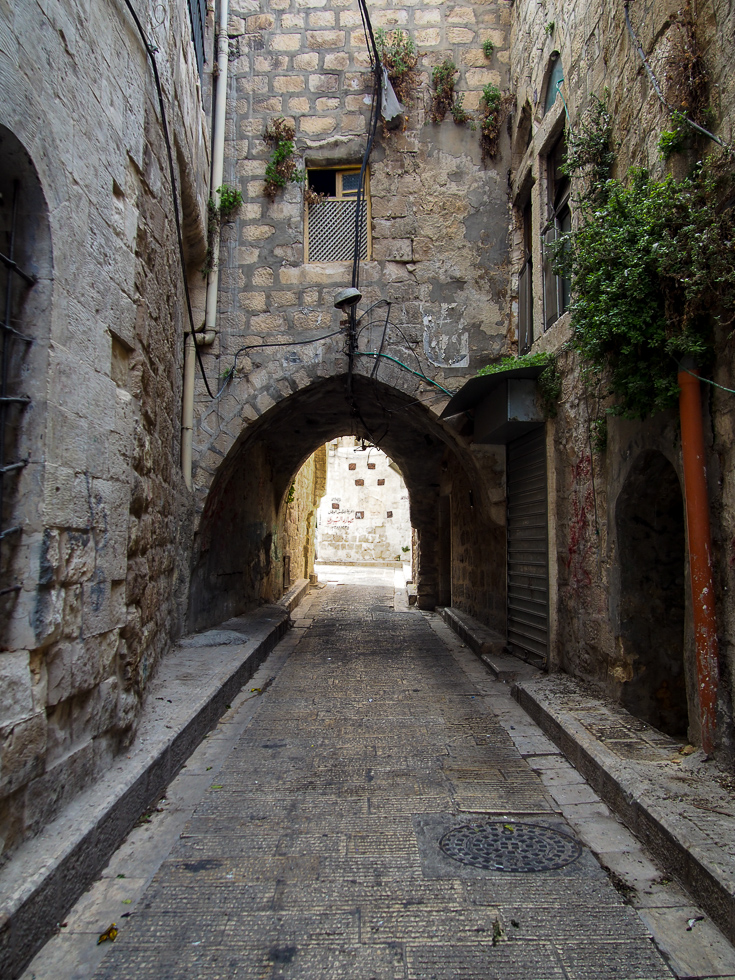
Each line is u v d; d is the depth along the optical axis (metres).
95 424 3.24
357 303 8.05
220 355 8.01
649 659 4.84
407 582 19.22
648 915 2.56
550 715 4.71
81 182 3.14
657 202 3.52
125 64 3.83
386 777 4.03
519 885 2.79
